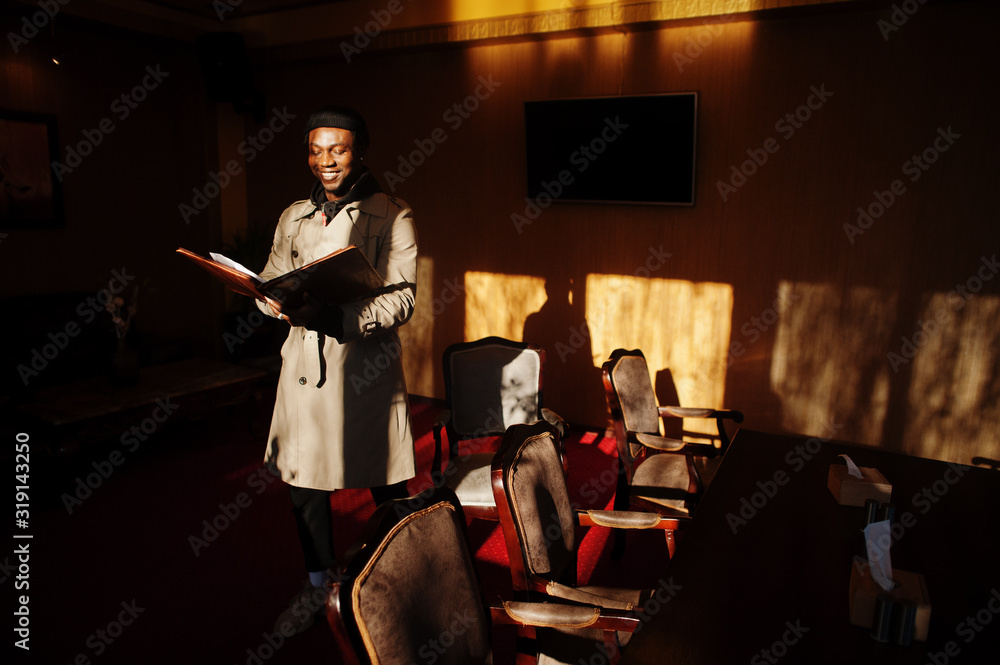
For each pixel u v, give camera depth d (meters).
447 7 4.16
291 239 2.09
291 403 2.05
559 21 3.81
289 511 3.13
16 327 4.20
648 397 2.86
